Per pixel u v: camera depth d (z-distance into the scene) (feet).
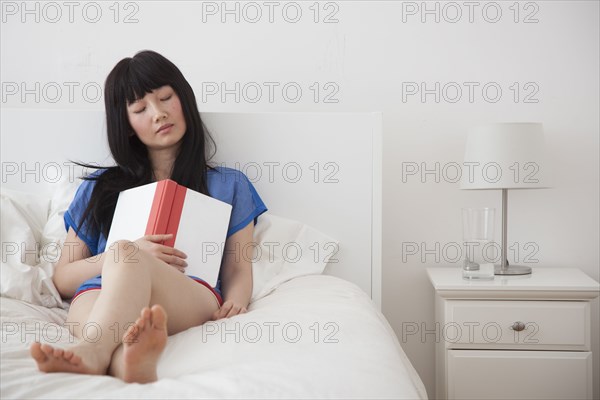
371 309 4.88
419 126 7.45
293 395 2.91
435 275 6.76
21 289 4.99
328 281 5.69
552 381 6.20
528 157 6.47
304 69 7.48
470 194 7.43
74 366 3.18
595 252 7.34
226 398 2.83
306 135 6.63
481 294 6.21
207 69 7.50
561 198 7.36
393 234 7.49
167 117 5.65
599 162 7.31
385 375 3.32
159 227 4.98
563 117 7.34
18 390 2.84
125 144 5.81
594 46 7.31
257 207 6.05
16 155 6.54
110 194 5.63
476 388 6.25
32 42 7.50
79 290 4.82
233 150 6.63
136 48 7.50
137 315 3.69
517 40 7.37
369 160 6.63
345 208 6.63
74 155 6.54
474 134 6.67
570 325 6.20
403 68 7.44
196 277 5.00
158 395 2.86
